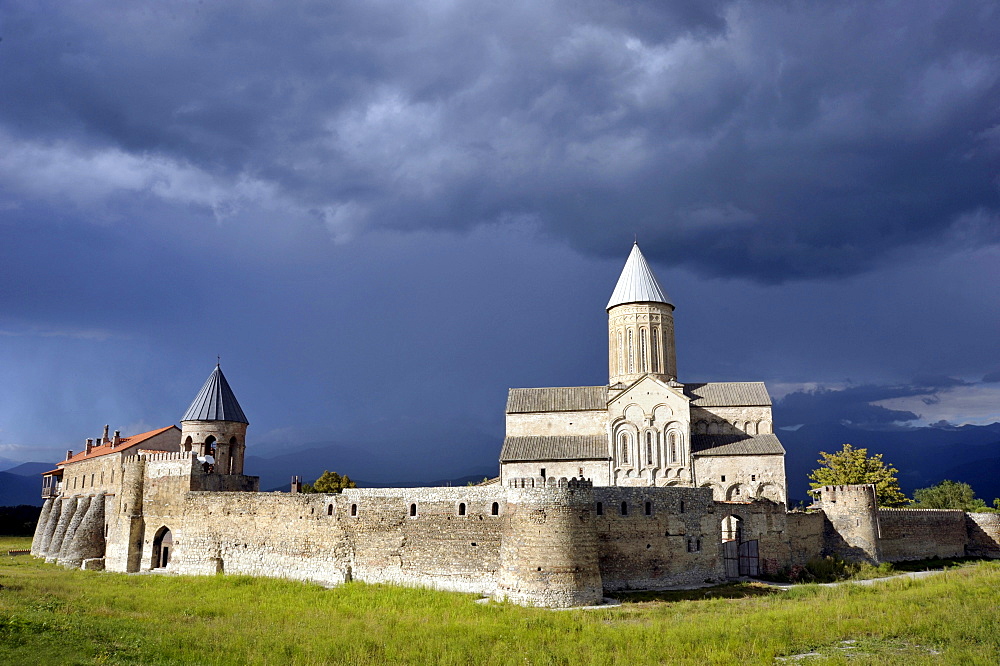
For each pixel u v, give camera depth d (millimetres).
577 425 80500
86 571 67500
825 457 99938
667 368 81375
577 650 36656
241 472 77562
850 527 69250
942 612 43406
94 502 77250
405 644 37938
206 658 34156
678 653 36594
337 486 102125
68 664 31406
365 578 56625
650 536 55156
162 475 68750
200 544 64562
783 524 64188
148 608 46812
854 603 47062
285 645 36844
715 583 57094
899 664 34156
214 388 77625
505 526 51594
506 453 77500
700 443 77500
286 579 59219
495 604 48375
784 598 51156
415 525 55906
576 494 50219
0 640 33938
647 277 82938
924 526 76688
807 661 35312
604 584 53250
